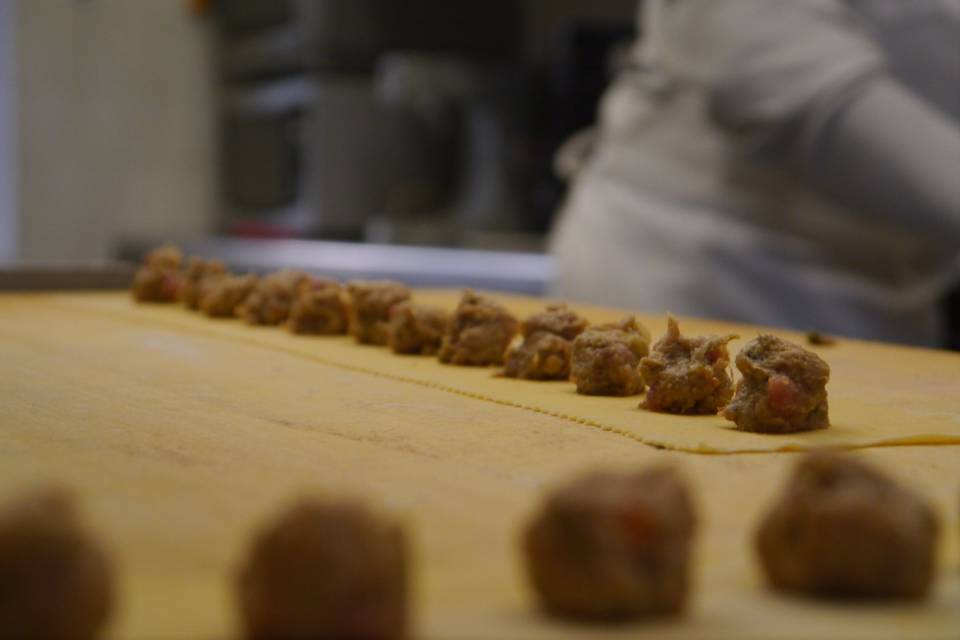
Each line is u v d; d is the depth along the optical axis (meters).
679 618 0.35
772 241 1.11
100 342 0.75
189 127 2.03
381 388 0.62
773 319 1.12
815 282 1.10
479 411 0.56
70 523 0.33
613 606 0.35
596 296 1.19
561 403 0.58
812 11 1.07
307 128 1.70
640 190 1.18
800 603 0.36
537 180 1.53
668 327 0.57
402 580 0.33
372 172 1.71
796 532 0.37
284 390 0.61
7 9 1.95
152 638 0.34
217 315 0.84
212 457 0.49
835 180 1.07
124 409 0.56
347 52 1.67
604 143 1.25
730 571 0.38
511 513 0.43
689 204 1.15
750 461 0.49
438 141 1.72
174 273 0.92
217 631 0.34
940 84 1.05
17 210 1.98
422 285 1.30
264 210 1.88
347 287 0.78
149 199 2.03
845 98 1.04
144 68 2.00
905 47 1.05
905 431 0.53
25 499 0.33
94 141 1.99
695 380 0.55
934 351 0.75
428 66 1.49
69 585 0.32
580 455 0.50
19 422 0.54
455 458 0.49
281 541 0.32
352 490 0.45
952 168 1.02
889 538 0.36
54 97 1.97
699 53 1.12
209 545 0.40
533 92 1.53
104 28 1.98
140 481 0.46
